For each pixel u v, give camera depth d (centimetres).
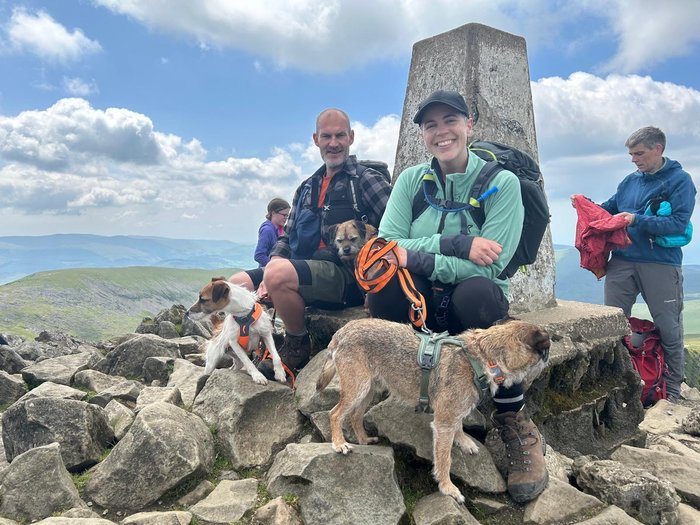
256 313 183
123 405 184
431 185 170
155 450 140
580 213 262
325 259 205
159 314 350
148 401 187
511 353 133
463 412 135
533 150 254
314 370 180
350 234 199
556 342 185
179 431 146
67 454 149
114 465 140
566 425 183
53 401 157
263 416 165
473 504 138
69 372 234
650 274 251
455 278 156
